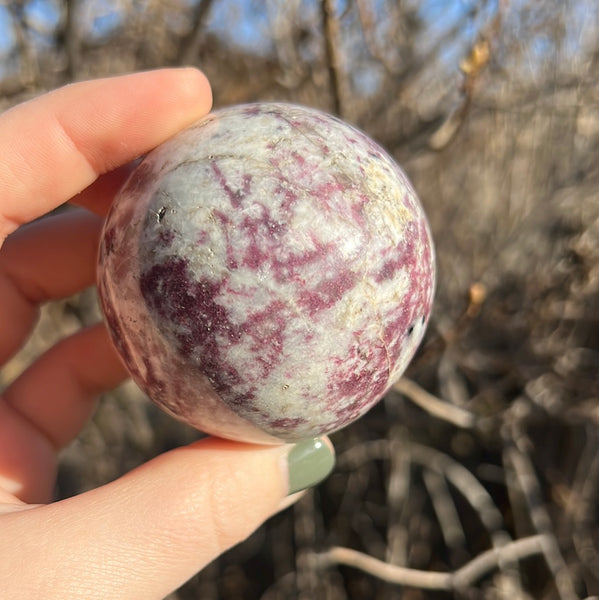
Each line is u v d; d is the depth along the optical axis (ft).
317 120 0.37
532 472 0.77
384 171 0.36
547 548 0.68
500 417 0.75
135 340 0.35
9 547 0.35
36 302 0.59
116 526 0.37
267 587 0.91
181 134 0.38
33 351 0.93
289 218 0.33
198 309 0.33
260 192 0.33
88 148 0.45
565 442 0.84
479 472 0.83
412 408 0.83
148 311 0.34
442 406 0.68
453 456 0.85
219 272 0.32
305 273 0.32
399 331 0.36
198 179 0.34
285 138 0.35
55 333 0.91
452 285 0.85
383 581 0.82
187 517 0.38
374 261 0.34
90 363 0.57
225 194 0.33
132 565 0.37
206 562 0.40
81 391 0.58
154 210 0.34
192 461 0.40
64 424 0.56
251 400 0.34
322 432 0.37
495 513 0.76
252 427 0.36
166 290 0.33
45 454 0.54
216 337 0.33
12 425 0.53
